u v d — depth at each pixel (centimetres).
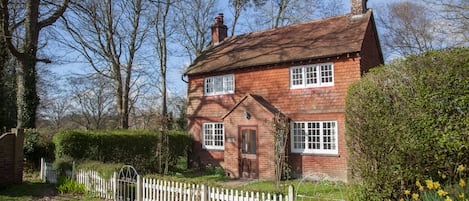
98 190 1159
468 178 647
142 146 1877
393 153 747
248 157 1805
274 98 1878
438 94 709
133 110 4181
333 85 1680
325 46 1775
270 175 1694
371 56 1833
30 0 1961
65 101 4012
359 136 801
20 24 2264
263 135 1742
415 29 2972
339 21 2028
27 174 1594
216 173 1978
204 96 2211
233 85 2072
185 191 911
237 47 2328
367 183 777
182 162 2448
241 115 1855
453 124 693
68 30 2319
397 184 750
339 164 1602
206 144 2172
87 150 1587
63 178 1300
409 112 739
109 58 2542
